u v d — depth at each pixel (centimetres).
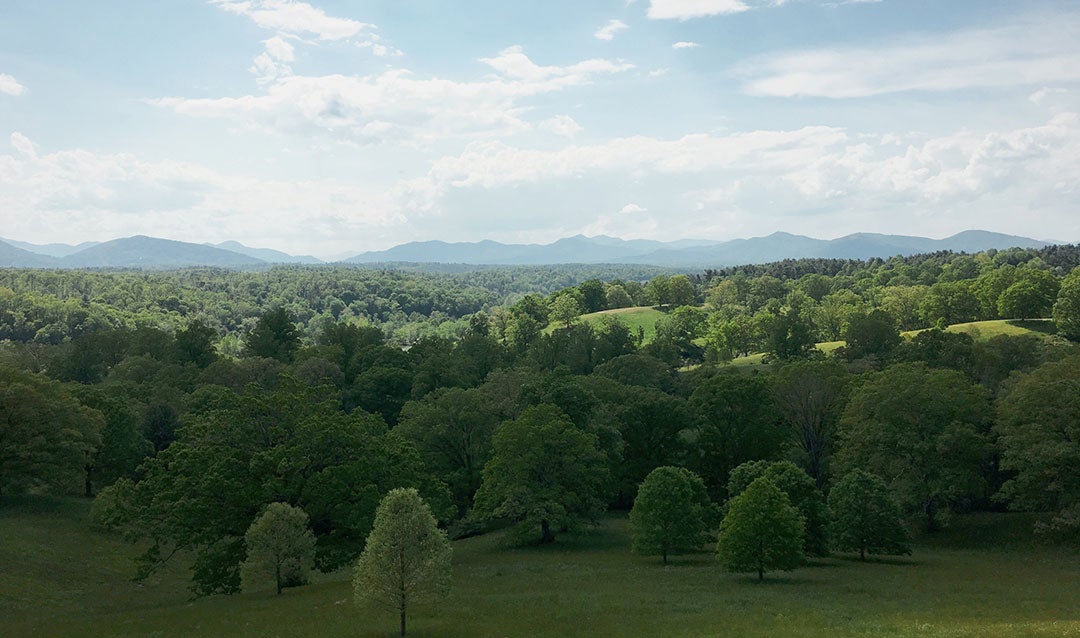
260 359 11512
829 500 5356
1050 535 5325
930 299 16238
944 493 5691
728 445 7450
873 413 6191
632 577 4653
